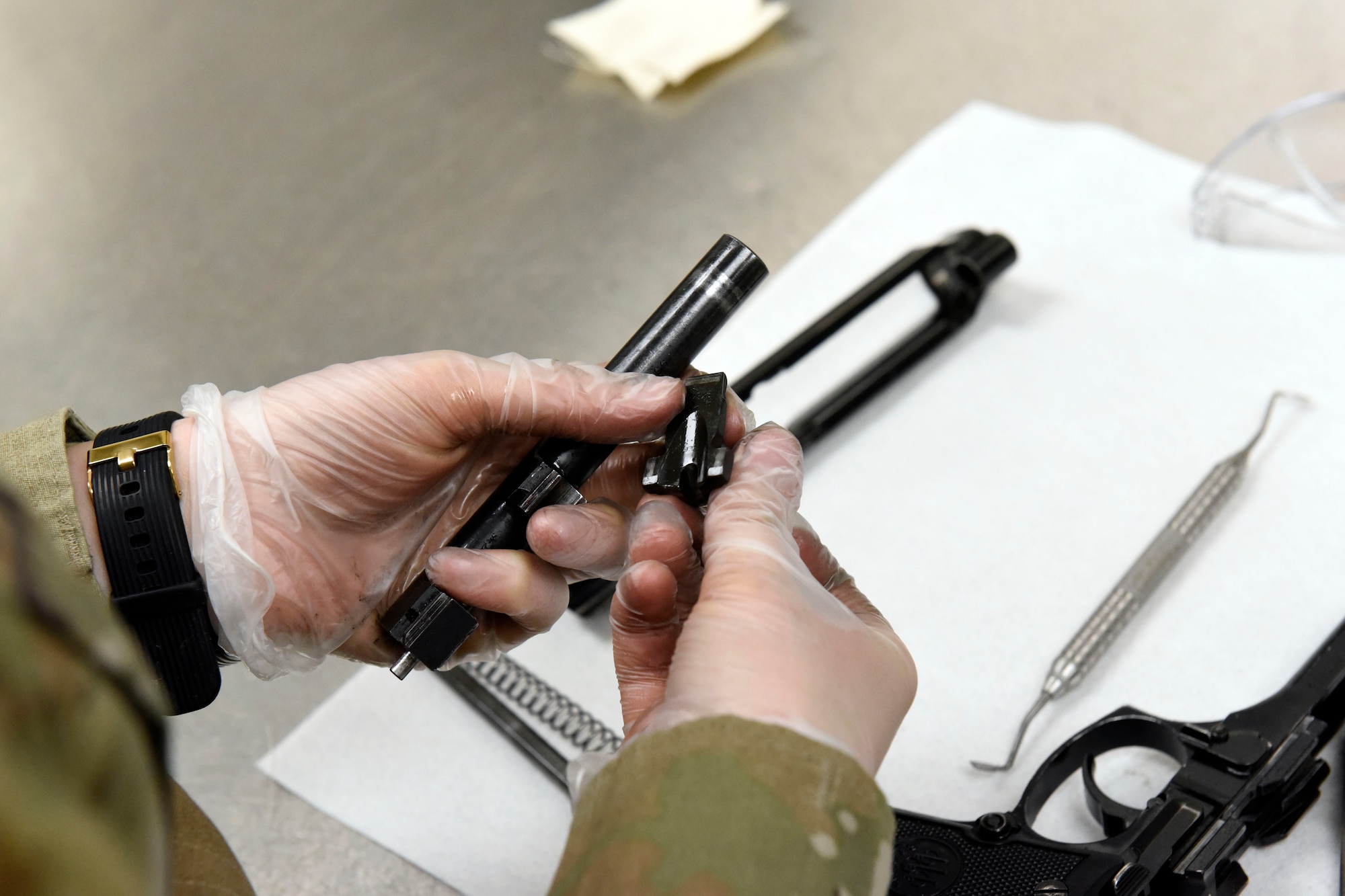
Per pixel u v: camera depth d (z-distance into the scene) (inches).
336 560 26.0
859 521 32.5
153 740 7.9
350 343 42.6
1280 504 30.5
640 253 43.8
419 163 49.4
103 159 52.4
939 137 44.8
